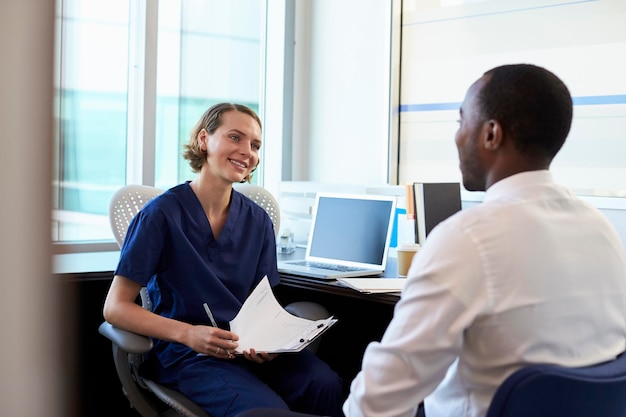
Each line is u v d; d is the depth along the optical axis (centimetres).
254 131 196
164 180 304
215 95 322
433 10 296
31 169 28
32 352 29
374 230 224
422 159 303
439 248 95
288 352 168
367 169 319
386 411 96
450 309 92
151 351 187
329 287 198
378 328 237
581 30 255
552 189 104
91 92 277
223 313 190
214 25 320
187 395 173
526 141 103
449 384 104
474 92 109
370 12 315
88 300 233
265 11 341
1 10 27
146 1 285
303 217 294
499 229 96
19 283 28
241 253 198
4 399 28
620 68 246
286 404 167
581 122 257
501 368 95
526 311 94
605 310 102
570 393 87
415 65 303
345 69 327
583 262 101
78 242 273
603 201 232
